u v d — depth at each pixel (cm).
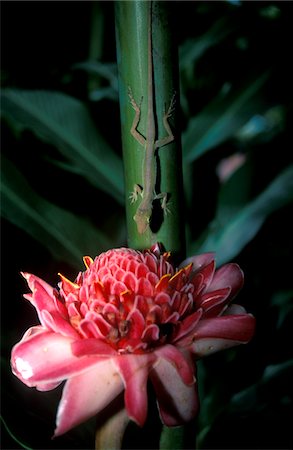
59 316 40
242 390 60
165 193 48
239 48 92
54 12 99
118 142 84
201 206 80
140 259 42
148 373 38
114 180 67
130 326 39
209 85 93
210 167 84
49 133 67
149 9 46
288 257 74
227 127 73
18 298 69
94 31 97
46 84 96
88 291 41
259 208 65
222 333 40
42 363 39
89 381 38
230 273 44
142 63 47
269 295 69
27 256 69
